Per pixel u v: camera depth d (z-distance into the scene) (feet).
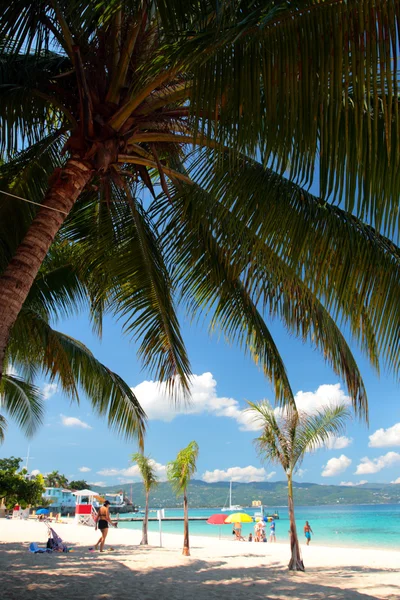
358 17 8.02
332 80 8.25
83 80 13.09
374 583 32.55
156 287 19.99
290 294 17.78
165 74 12.24
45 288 26.08
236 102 9.47
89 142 13.78
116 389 29.99
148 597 24.25
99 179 15.43
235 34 8.96
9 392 38.40
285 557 52.65
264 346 21.84
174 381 21.15
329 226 13.30
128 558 43.01
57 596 22.59
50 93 16.44
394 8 7.72
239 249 16.85
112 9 11.10
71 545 59.52
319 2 8.38
